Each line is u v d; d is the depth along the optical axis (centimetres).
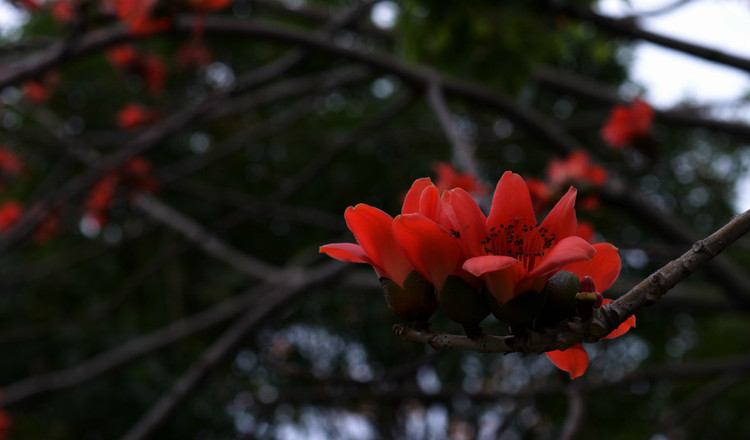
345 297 750
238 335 425
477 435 489
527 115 413
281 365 339
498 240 99
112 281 793
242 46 784
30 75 335
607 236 768
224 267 804
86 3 325
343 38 664
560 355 101
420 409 516
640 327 865
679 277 89
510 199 100
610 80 897
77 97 812
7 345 730
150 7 335
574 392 368
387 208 853
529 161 820
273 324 757
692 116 402
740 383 747
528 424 617
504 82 387
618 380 422
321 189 845
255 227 861
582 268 102
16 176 609
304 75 771
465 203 99
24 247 773
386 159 816
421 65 425
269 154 844
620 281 387
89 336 724
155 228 746
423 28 374
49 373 745
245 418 742
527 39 373
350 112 842
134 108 599
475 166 293
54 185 553
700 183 863
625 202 353
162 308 780
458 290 97
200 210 827
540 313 97
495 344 97
